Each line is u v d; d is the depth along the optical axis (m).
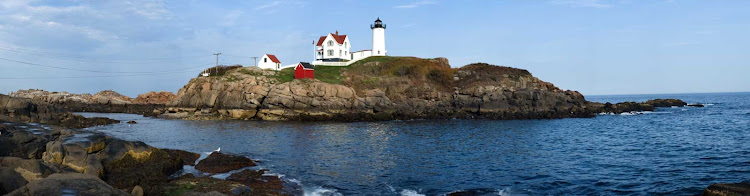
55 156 20.28
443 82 89.56
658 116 79.19
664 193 21.20
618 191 21.78
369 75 90.75
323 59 104.62
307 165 28.30
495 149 36.50
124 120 68.44
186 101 76.19
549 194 21.27
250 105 69.69
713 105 130.75
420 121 67.62
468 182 23.80
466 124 61.97
